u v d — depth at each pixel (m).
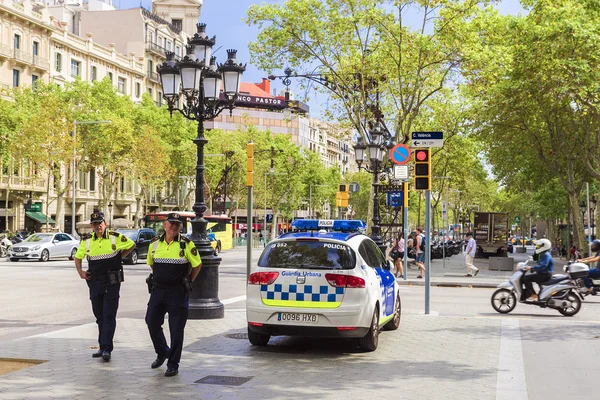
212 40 13.91
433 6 29.11
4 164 46.59
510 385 7.71
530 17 32.25
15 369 8.15
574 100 32.69
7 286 20.89
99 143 50.25
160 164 54.97
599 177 34.03
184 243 8.09
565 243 63.31
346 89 31.80
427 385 7.63
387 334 11.53
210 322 12.60
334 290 9.43
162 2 93.12
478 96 34.78
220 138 68.88
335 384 7.60
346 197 27.45
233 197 77.81
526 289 15.38
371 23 29.47
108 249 8.73
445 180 63.59
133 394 6.93
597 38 29.39
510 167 44.53
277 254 9.85
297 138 119.19
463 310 16.09
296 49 31.06
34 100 47.50
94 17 78.69
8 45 54.28
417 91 31.86
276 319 9.53
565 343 10.93
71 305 16.02
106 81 52.72
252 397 6.92
